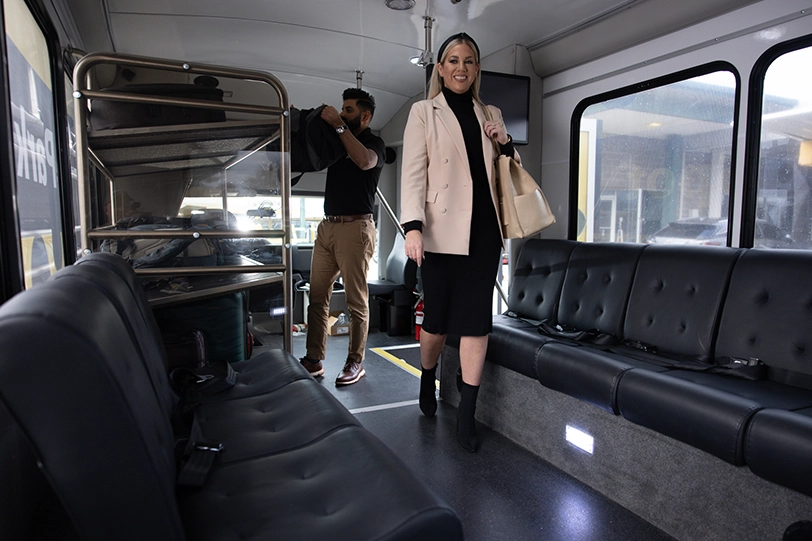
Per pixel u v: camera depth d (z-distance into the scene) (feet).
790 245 7.93
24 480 3.82
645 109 10.15
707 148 9.05
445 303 7.83
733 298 7.25
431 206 7.65
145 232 6.75
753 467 4.88
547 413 7.59
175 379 5.89
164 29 10.89
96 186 7.01
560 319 9.84
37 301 2.49
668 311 8.04
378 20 10.64
